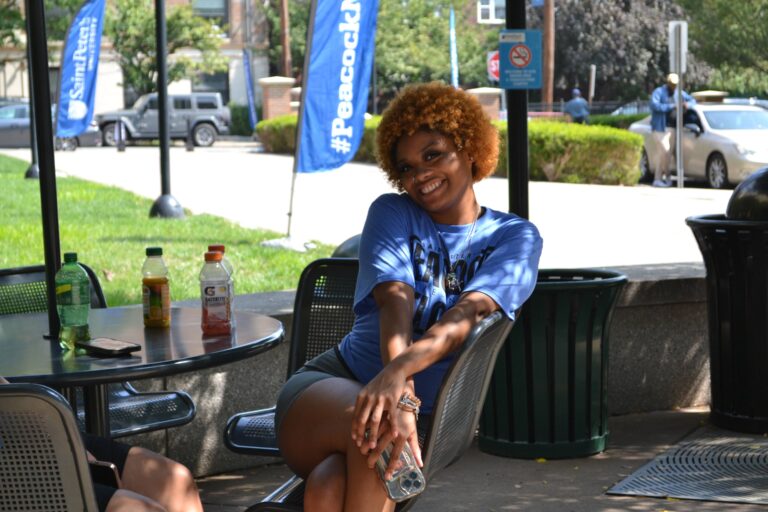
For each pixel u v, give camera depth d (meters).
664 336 7.31
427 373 3.69
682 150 24.30
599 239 15.00
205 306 4.35
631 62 57.12
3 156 35.25
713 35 33.38
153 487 3.72
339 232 15.75
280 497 3.71
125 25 49.25
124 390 5.26
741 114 24.44
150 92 50.66
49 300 4.39
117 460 3.72
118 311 5.01
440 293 3.85
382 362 3.74
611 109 51.75
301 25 58.31
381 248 3.85
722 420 6.86
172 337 4.30
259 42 58.16
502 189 22.58
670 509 5.46
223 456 6.21
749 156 22.95
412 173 3.90
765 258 6.52
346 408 3.47
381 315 3.75
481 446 6.45
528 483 5.91
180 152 40.06
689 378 7.42
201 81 57.38
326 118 13.05
